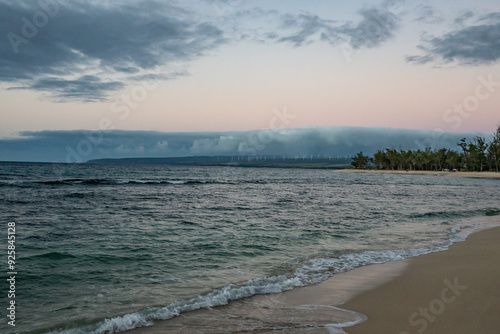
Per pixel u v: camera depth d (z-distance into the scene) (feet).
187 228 52.06
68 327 18.45
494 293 22.31
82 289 24.77
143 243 40.88
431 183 241.76
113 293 23.98
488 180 295.69
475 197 121.39
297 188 169.27
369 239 45.47
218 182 212.43
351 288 25.57
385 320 19.30
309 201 101.65
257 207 83.82
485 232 49.80
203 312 20.77
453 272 28.50
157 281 26.86
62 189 128.98
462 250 37.78
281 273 29.60
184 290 24.80
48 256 33.88
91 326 18.61
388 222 61.21
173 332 17.97
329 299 23.25
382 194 134.51
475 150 439.63
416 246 40.81
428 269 30.12
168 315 20.18
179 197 108.68
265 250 38.50
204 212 72.54
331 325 18.78
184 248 38.68
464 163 488.85
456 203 98.84
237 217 65.26
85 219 59.72
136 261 32.78
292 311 21.08
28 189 124.88
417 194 135.74
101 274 28.48
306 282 27.09
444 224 59.00
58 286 25.35
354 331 17.89
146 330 18.24
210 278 27.91
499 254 34.88
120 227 52.01
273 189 159.02
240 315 20.38
